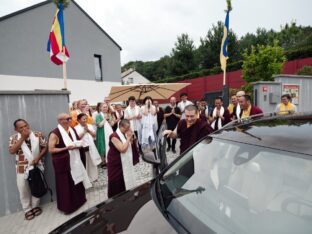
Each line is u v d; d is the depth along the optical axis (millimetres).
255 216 1179
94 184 4520
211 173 1631
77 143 3338
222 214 1269
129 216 1485
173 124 6617
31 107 3490
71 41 12867
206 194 1474
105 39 14766
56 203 3695
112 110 6082
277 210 1146
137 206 1591
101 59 14609
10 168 3369
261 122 1831
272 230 1074
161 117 6309
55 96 3693
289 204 1132
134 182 3344
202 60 29672
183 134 3121
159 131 5488
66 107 3818
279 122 1704
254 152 1463
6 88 10336
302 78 6996
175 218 1339
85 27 13578
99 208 1754
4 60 10258
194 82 17234
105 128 5211
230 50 27656
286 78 6785
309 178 1138
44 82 11680
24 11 10750
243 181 1411
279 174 1263
